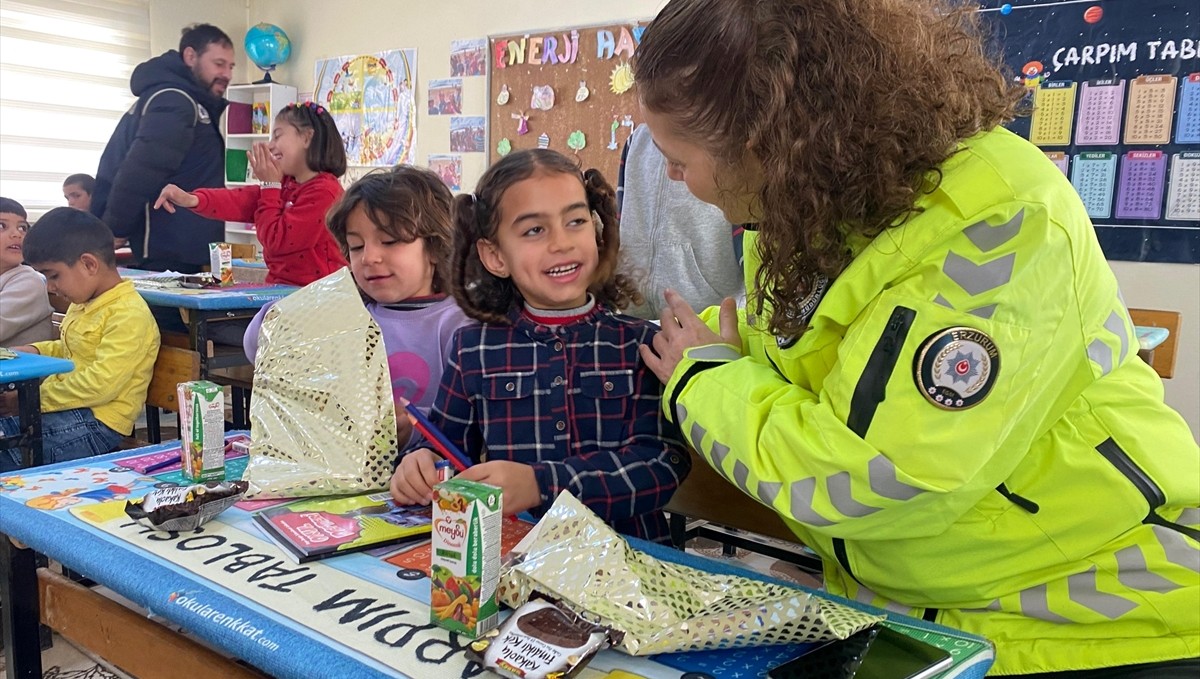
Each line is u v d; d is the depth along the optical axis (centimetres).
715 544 240
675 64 77
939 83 73
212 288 307
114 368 236
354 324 114
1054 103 294
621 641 66
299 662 65
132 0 530
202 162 420
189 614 73
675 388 92
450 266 124
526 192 113
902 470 71
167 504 91
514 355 119
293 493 103
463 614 68
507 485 100
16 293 271
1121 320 79
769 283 81
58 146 506
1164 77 275
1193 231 275
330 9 541
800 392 83
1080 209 74
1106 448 77
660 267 181
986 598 81
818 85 72
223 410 111
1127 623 77
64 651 185
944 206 73
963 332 69
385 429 109
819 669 64
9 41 482
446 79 481
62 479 109
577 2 421
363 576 80
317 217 326
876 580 85
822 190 74
